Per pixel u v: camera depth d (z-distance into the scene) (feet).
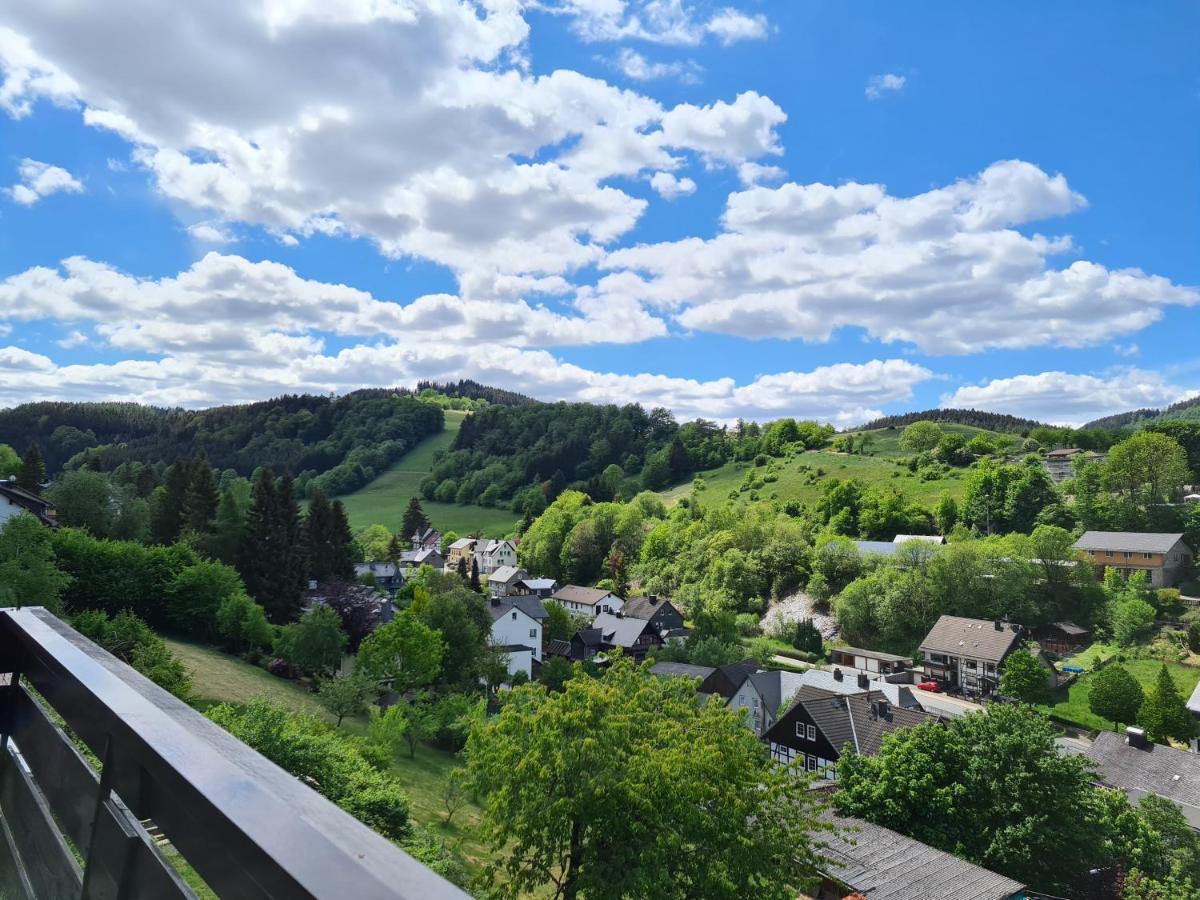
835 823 73.67
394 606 185.57
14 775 6.66
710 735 50.47
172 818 3.71
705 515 331.16
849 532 311.27
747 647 214.07
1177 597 202.08
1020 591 208.33
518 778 46.78
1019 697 162.50
